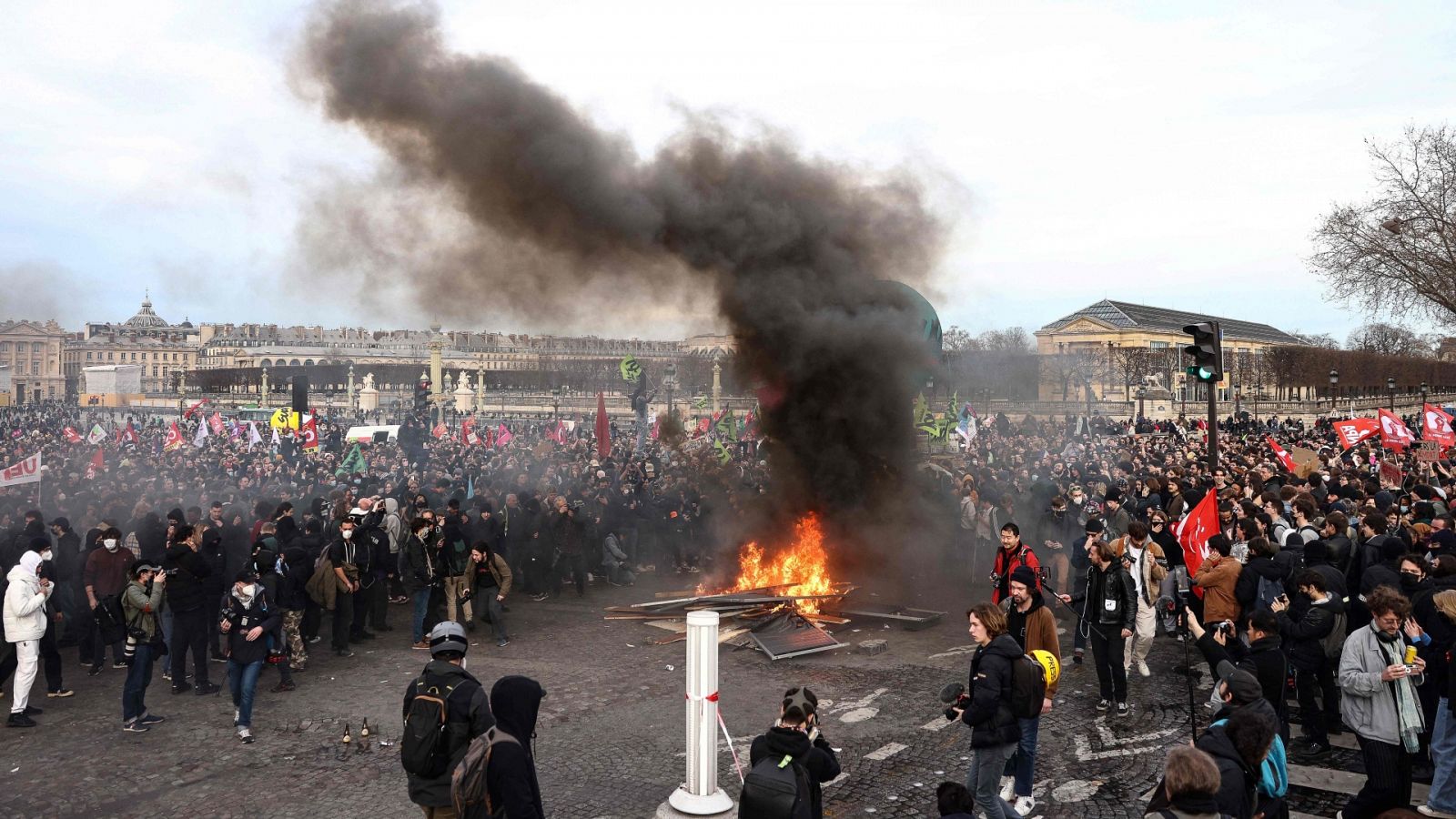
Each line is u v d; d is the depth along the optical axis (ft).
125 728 41.19
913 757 37.17
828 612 59.77
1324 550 39.14
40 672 51.16
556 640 56.08
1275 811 24.68
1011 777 33.73
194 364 558.56
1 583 48.37
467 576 56.34
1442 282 160.76
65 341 408.46
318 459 114.83
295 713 43.57
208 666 52.06
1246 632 39.40
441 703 23.73
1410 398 380.17
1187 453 120.98
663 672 49.42
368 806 33.45
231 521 59.11
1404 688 29.32
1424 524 48.29
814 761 23.38
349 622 54.13
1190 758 18.97
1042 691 28.58
